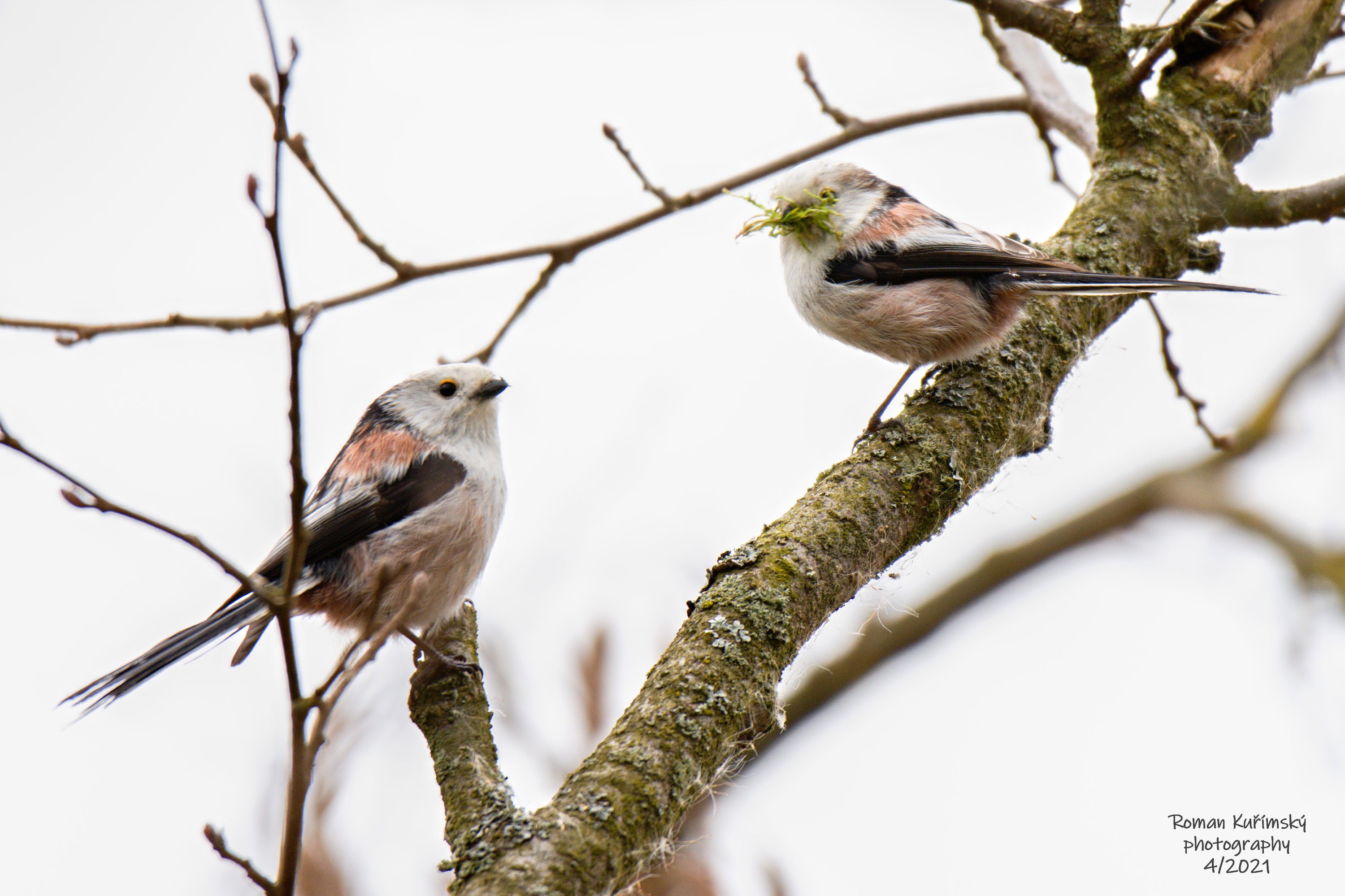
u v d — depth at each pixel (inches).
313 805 281.3
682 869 296.5
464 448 349.1
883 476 282.0
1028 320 340.2
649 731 216.8
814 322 378.3
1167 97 380.5
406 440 345.1
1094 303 354.3
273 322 351.9
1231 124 375.2
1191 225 358.9
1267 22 387.2
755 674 231.8
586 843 195.3
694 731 217.9
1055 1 436.5
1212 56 387.2
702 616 241.3
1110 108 367.2
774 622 239.8
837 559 258.5
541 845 194.2
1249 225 369.1
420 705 279.3
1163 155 362.9
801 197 374.3
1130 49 382.3
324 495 342.6
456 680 285.7
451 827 211.9
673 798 208.5
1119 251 345.4
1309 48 388.5
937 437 295.0
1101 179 366.6
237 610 323.3
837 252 367.9
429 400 353.1
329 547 333.7
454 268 383.2
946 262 343.9
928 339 347.9
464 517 337.4
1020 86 443.2
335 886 271.7
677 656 233.1
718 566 253.6
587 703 331.3
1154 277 350.6
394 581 319.3
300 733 178.9
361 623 336.2
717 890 296.4
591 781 206.8
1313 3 386.3
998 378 318.0
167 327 345.4
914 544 284.8
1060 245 347.3
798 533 260.7
